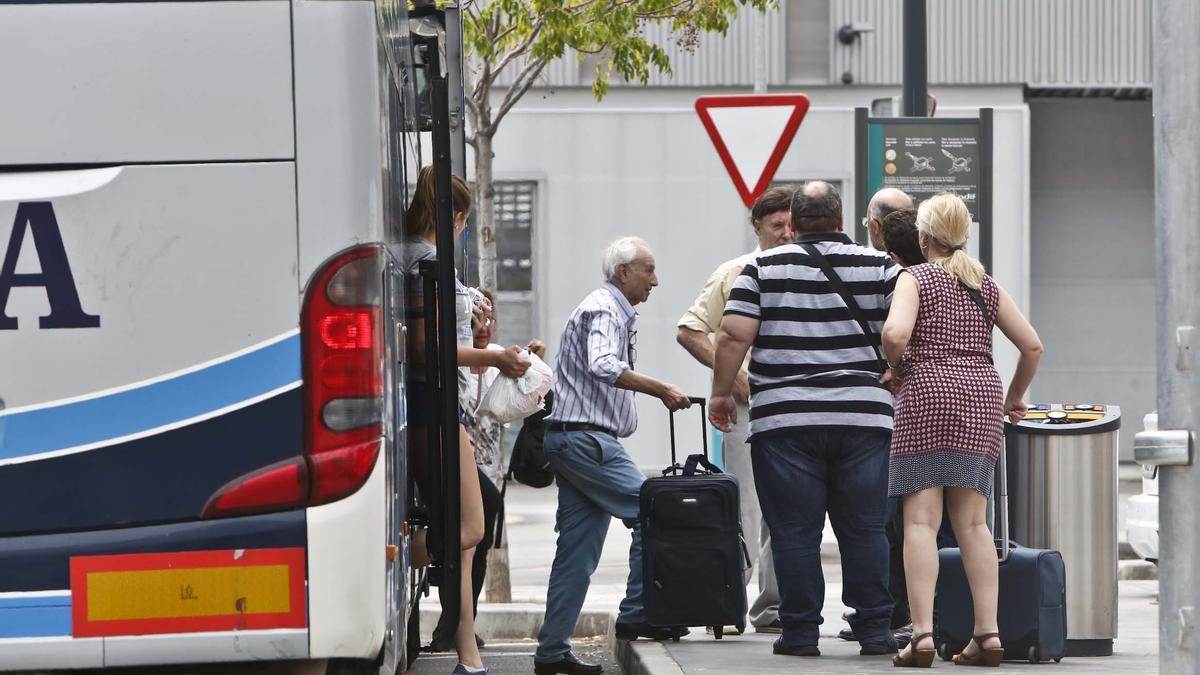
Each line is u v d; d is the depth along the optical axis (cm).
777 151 2594
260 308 1116
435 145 1428
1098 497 2072
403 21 1506
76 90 1111
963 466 1722
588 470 2000
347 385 1116
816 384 1862
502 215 5391
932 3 6375
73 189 1108
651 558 1980
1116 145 7100
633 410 2045
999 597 1877
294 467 1111
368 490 1116
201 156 1116
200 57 1116
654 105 5956
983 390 1723
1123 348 7131
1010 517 2103
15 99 1108
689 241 5362
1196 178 975
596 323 1994
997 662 1773
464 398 1806
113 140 1112
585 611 2714
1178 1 977
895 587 2111
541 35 2909
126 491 1108
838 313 1869
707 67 6038
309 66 1121
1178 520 981
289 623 1106
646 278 2036
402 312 1423
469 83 2947
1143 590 3322
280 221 1119
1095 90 6688
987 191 2597
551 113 5356
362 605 1111
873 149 2591
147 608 1103
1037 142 7094
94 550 1102
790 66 6284
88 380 1109
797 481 1869
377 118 1132
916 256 1883
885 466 1881
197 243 1114
